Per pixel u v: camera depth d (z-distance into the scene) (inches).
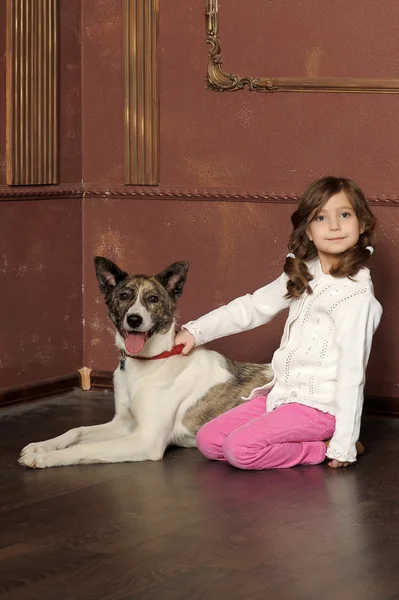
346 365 154.6
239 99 205.0
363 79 192.9
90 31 218.5
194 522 129.9
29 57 205.6
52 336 216.8
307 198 160.4
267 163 204.2
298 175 201.6
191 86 209.5
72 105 218.2
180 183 212.8
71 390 221.8
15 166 203.0
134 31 213.2
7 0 200.2
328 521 130.6
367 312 155.3
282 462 158.4
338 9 194.1
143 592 105.4
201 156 210.2
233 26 203.5
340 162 197.5
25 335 209.6
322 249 160.6
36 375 213.2
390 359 196.7
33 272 210.5
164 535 124.3
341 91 195.3
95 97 219.5
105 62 217.5
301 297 163.9
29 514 133.2
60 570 111.8
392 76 191.2
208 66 206.5
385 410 198.1
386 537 124.0
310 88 197.6
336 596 104.6
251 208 206.4
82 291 223.8
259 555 117.0
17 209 205.6
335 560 115.5
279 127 202.1
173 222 214.4
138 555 116.9
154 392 165.2
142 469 157.9
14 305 206.2
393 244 194.1
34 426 189.3
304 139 200.1
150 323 162.2
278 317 206.2
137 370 166.6
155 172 214.2
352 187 159.6
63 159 216.8
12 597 104.0
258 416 164.4
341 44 194.5
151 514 133.3
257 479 152.1
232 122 206.4
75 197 220.5
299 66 198.8
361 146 195.3
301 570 112.2
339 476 153.9
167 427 166.4
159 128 213.5
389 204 193.3
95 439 169.5
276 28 199.8
